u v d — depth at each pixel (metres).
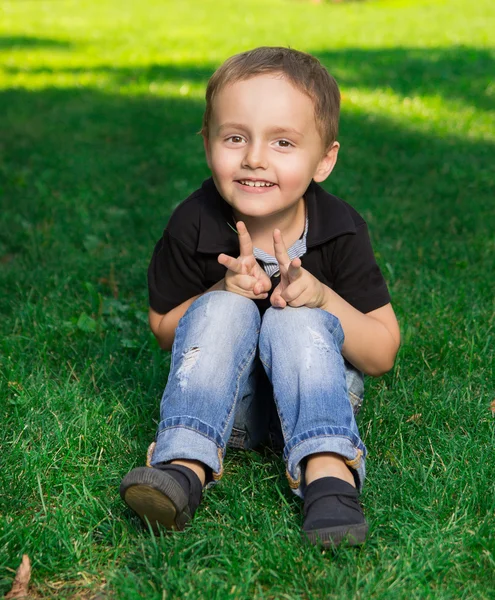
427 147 6.39
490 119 7.42
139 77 10.23
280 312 2.13
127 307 3.48
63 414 2.53
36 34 15.30
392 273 3.68
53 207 4.89
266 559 1.86
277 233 2.08
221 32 15.23
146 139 6.77
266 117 2.10
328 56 11.52
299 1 21.56
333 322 2.14
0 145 6.57
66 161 6.02
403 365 2.90
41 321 3.29
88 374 2.89
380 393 2.67
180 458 1.99
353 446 2.00
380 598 1.75
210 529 2.02
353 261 2.28
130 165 5.98
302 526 1.95
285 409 2.04
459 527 2.00
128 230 4.57
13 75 10.49
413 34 14.45
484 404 2.61
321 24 16.33
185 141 6.69
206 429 2.02
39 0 21.92
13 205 4.91
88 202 5.06
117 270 3.97
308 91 2.15
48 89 9.34
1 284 3.74
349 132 6.83
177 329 2.19
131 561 1.90
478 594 1.79
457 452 2.33
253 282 2.14
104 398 2.71
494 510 2.05
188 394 2.05
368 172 5.71
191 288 2.39
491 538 1.94
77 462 2.31
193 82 9.79
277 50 2.23
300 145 2.14
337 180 5.45
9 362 2.89
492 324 3.20
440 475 2.23
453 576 1.86
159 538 1.97
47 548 1.95
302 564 1.84
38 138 6.82
